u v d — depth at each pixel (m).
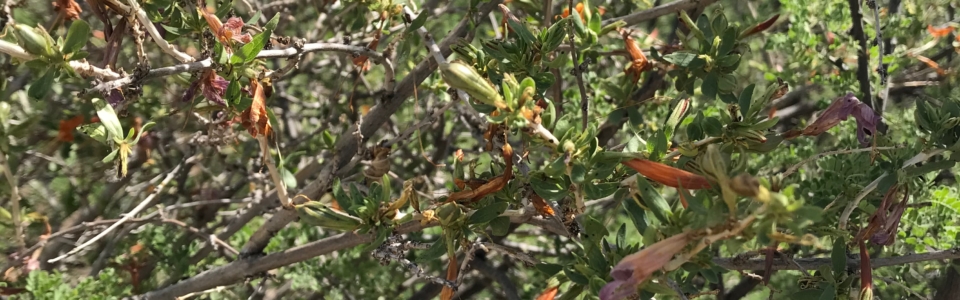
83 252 0.84
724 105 0.85
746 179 0.41
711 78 0.59
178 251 0.78
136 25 0.51
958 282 0.62
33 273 0.65
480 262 0.81
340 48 0.58
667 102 0.73
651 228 0.44
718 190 0.45
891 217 0.52
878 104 0.86
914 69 0.96
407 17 0.64
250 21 0.58
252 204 0.80
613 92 0.63
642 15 0.68
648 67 0.63
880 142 0.57
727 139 0.51
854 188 0.56
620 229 0.48
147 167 0.92
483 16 0.67
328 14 0.81
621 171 0.51
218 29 0.53
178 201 0.93
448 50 0.66
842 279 0.53
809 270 0.58
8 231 0.76
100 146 0.79
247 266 0.70
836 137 0.84
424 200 0.76
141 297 0.70
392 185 0.96
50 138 0.77
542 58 0.56
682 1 0.67
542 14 0.71
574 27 0.60
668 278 0.48
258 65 0.54
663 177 0.46
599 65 0.95
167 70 0.50
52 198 0.87
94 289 0.68
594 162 0.48
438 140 0.95
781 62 1.01
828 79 0.80
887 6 0.90
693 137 0.52
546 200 0.51
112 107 0.53
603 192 0.49
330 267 0.83
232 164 0.88
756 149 0.51
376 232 0.53
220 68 0.51
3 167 0.66
